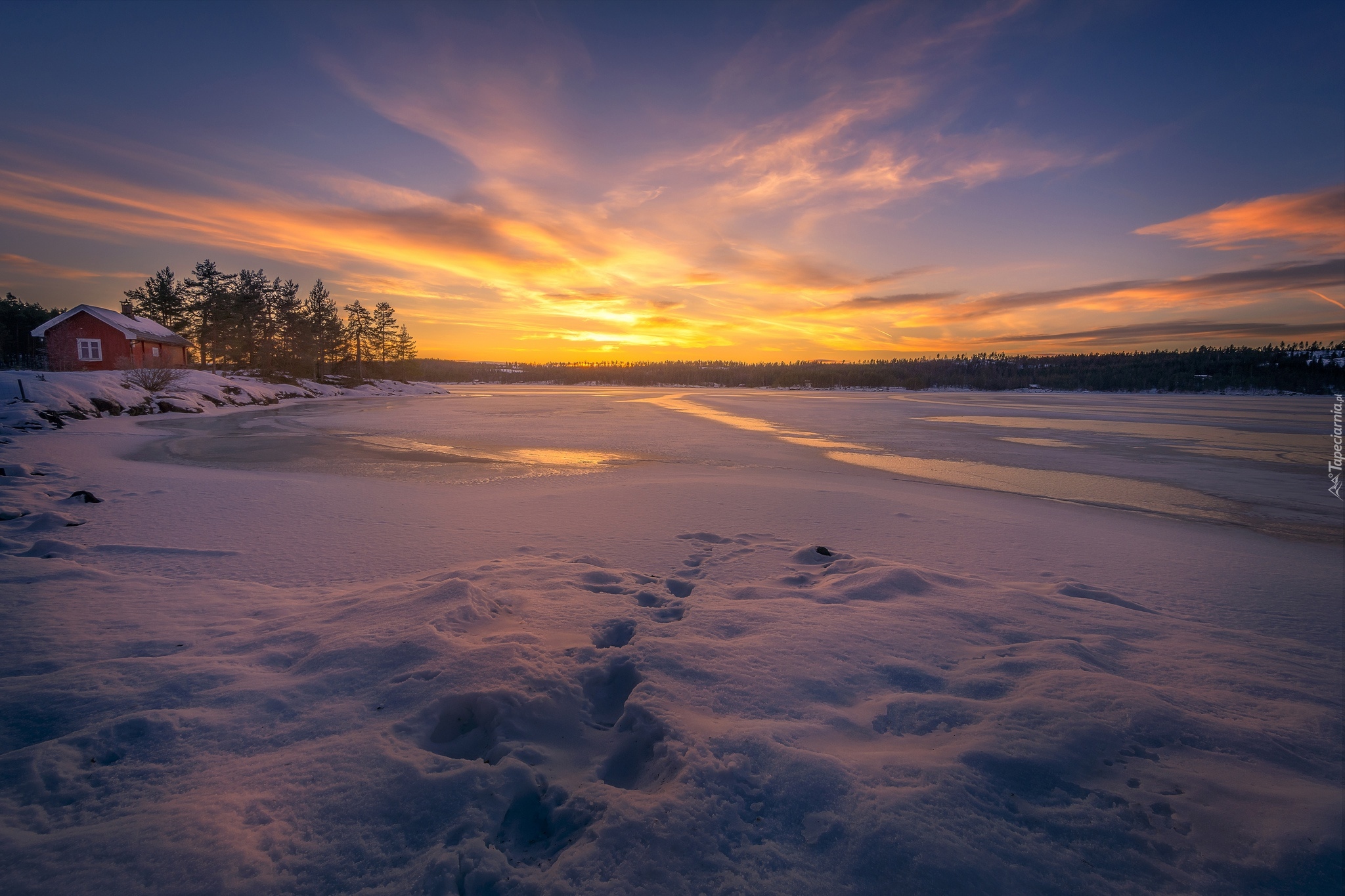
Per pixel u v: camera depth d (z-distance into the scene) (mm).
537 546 7395
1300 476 16484
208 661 3635
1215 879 2016
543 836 2336
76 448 16453
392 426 27203
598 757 2795
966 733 2924
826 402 58062
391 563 6582
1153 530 9797
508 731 2867
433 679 3281
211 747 2703
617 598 5039
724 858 2096
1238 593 6359
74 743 2648
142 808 2271
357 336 75250
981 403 61438
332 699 3164
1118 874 2041
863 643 4066
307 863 2037
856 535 8422
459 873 2025
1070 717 3012
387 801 2330
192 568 6207
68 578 5312
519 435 24125
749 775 2520
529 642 3832
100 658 3676
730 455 18797
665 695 3197
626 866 2057
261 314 55500
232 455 16656
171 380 35031
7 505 8508
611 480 13172
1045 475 16031
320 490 11227
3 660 3543
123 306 55312
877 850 2117
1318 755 2811
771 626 4336
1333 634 5109
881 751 2783
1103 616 4988
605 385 128625
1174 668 3912
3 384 24297
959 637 4305
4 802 2266
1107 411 49000
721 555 6965
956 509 10656
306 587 5641
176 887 1901
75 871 1941
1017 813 2344
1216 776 2586
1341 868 2020
